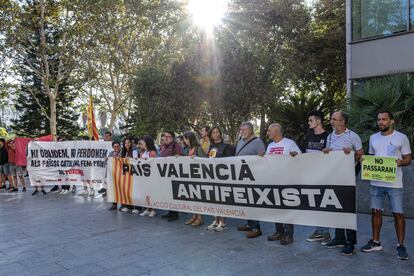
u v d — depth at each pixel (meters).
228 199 6.45
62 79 24.77
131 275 4.74
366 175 4.98
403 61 13.23
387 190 4.98
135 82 16.52
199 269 4.85
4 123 44.03
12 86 24.59
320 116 5.79
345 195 5.21
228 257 5.26
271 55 17.52
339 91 24.41
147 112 16.23
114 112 29.83
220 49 15.75
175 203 7.32
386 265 4.74
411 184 6.94
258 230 6.26
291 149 5.88
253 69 15.55
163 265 5.04
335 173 5.28
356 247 5.48
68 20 23.34
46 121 31.06
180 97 15.89
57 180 11.80
